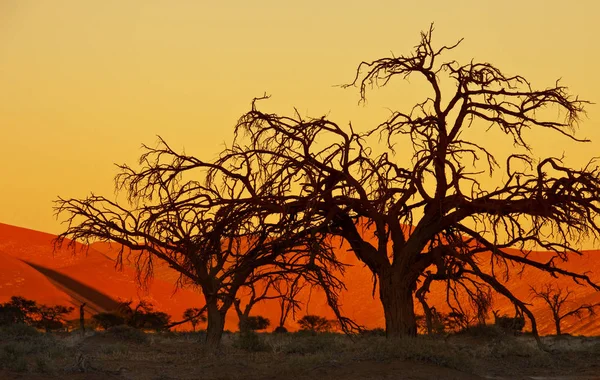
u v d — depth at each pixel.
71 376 32.06
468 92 37.50
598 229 34.66
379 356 32.31
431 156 36.12
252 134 37.53
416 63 38.03
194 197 37.78
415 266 37.88
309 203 35.06
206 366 37.62
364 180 36.34
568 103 36.78
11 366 33.59
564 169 35.66
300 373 30.86
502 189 36.00
